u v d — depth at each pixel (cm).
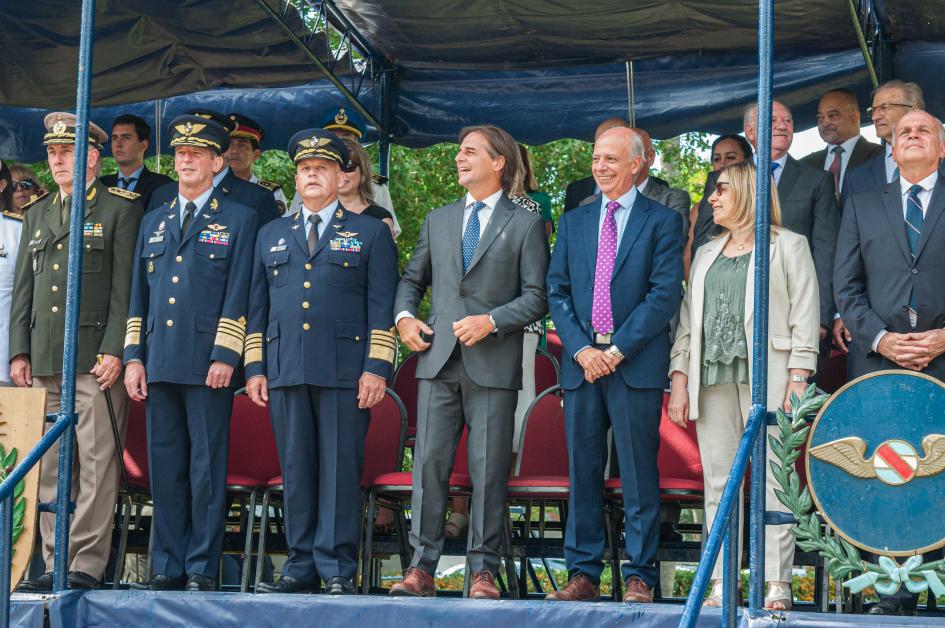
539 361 835
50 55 1052
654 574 684
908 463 604
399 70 1145
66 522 704
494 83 1134
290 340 719
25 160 1216
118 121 916
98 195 784
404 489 740
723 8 960
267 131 1173
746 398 679
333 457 713
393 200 1984
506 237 723
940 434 602
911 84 805
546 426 805
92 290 768
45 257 782
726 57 1079
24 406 707
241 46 1068
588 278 704
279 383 718
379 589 857
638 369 686
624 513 759
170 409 744
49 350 770
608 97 1107
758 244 626
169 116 1189
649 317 680
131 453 832
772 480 678
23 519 686
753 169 696
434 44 1086
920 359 637
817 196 807
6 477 687
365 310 736
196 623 675
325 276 725
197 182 759
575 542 688
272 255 738
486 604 643
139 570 1041
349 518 713
